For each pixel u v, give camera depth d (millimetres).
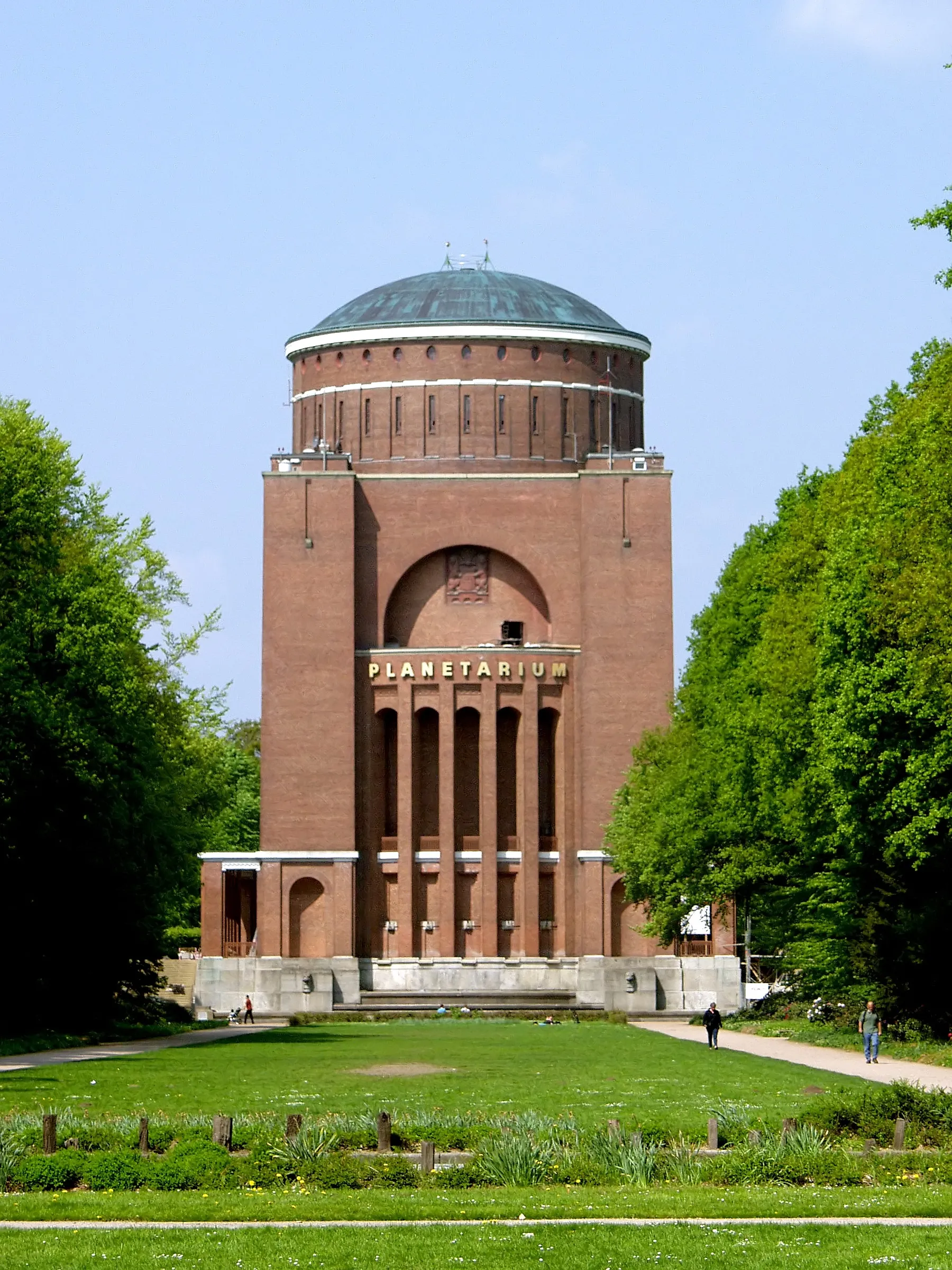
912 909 59781
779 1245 25359
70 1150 32062
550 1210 28266
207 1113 39688
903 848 56188
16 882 66062
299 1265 24234
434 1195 30094
